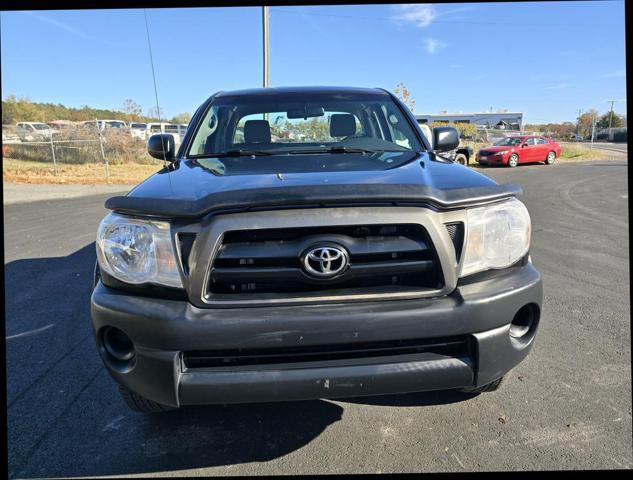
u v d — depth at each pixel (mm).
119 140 22797
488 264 2020
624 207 9859
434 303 1919
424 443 2387
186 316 1850
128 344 2049
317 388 1875
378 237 1926
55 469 2266
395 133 3363
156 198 2004
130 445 2434
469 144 36344
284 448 2385
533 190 13031
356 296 1895
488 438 2406
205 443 2438
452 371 1942
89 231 8000
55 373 3186
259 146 3244
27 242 7199
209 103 3635
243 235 1891
